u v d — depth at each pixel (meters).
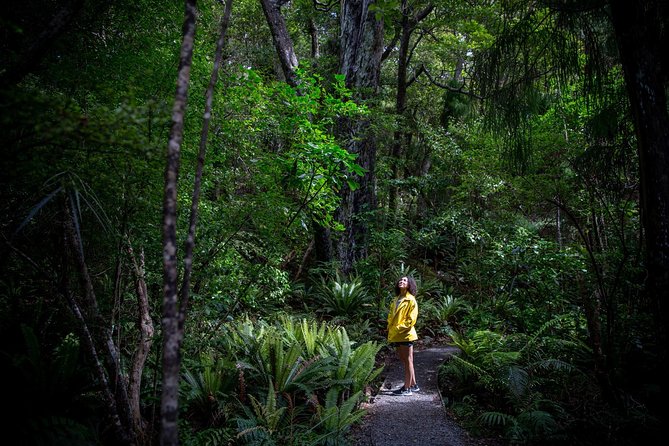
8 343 2.77
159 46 3.20
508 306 7.57
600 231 7.18
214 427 3.69
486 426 4.18
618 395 4.25
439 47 12.43
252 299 5.05
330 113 4.63
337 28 13.04
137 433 2.84
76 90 2.62
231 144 3.98
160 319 3.55
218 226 3.81
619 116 4.23
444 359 6.45
